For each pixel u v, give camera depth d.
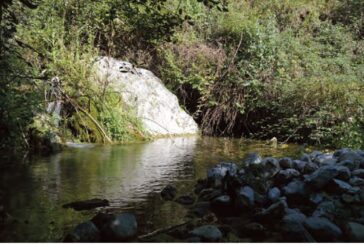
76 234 2.91
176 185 4.49
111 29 8.88
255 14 10.43
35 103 6.29
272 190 3.92
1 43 4.81
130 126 7.89
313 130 7.62
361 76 8.25
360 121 7.27
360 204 3.68
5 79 5.71
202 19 9.78
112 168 5.21
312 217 3.25
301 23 11.11
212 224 3.39
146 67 9.48
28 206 3.63
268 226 3.37
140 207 3.74
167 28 5.33
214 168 4.54
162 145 7.29
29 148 6.02
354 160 4.69
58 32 8.25
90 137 7.31
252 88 8.74
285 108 8.23
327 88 7.71
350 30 11.11
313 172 4.19
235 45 9.35
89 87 7.67
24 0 3.89
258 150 7.00
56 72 7.52
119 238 2.97
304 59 9.07
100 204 3.75
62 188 4.21
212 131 9.13
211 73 9.15
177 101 9.02
